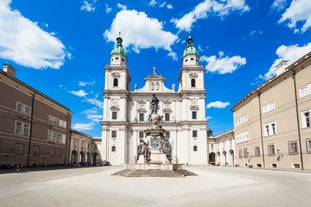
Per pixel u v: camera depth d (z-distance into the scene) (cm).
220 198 1120
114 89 7250
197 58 7750
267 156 3941
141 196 1161
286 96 3447
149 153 2778
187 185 1583
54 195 1177
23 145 3978
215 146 8469
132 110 7412
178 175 2206
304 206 922
